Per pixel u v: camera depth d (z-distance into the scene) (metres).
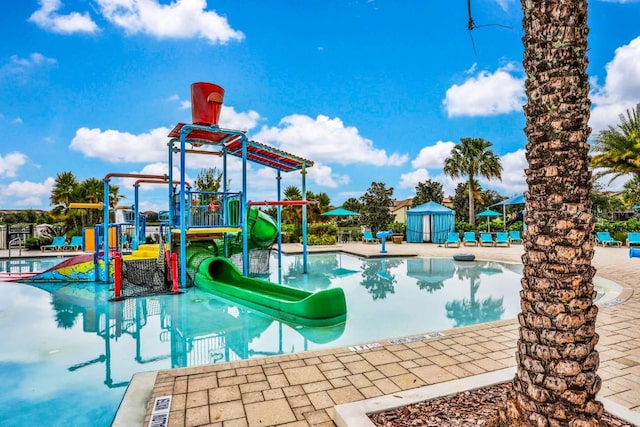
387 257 16.98
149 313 7.69
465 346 4.77
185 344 5.83
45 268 14.98
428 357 4.40
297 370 4.05
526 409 2.21
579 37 2.16
